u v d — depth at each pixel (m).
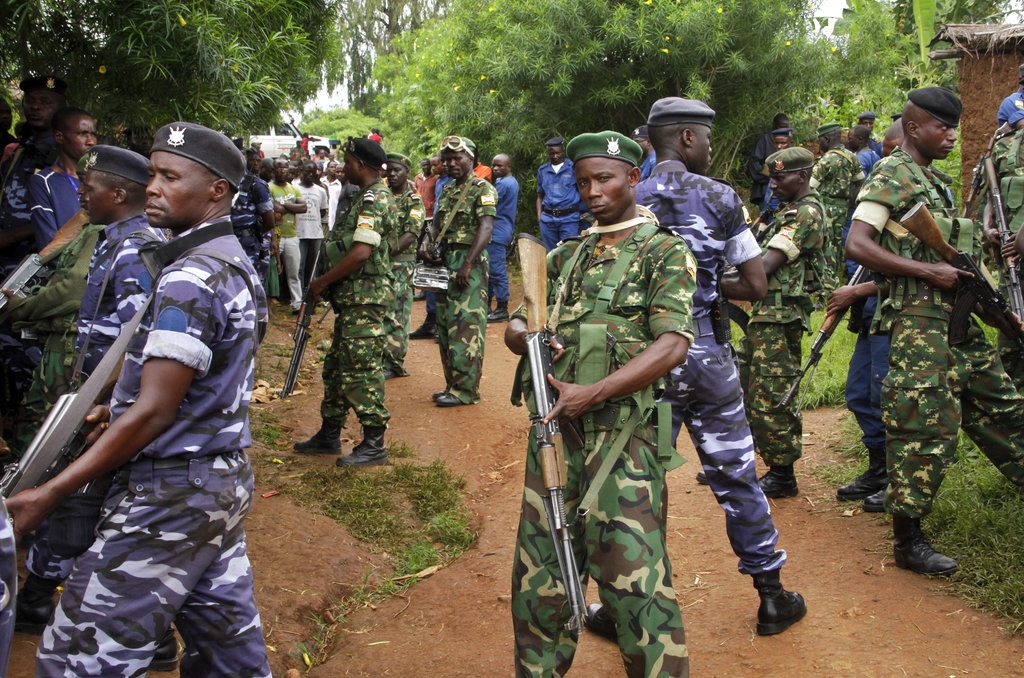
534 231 14.04
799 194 4.95
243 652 2.54
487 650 3.63
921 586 3.87
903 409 3.87
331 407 5.65
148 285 2.85
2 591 1.92
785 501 4.97
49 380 3.71
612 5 11.90
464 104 12.99
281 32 5.05
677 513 4.88
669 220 3.41
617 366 2.67
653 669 2.52
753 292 3.48
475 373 7.00
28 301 3.68
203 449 2.39
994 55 8.09
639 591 2.54
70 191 4.22
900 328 3.92
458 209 6.78
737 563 4.24
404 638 3.75
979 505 4.30
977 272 3.82
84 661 2.29
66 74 4.83
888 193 3.89
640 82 11.57
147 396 2.26
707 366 3.42
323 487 5.11
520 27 12.02
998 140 5.45
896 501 3.91
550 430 2.60
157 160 2.48
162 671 3.28
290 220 10.34
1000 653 3.34
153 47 4.37
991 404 4.15
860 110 12.84
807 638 3.53
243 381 2.48
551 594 2.70
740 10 11.30
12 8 4.41
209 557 2.42
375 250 5.41
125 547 2.31
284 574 4.08
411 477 5.35
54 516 2.43
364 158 5.41
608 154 2.75
